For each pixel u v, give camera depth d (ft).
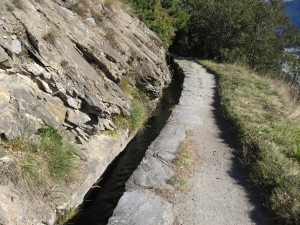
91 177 14.99
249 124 20.77
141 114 24.03
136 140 22.29
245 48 59.57
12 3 15.19
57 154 13.38
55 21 17.62
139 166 15.98
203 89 35.17
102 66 19.88
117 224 11.58
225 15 60.90
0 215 9.46
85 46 18.58
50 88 14.82
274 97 29.22
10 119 12.05
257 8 61.36
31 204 10.98
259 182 14.43
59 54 15.74
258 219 12.35
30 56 14.21
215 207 13.09
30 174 11.48
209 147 19.10
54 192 12.36
